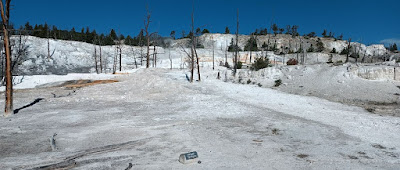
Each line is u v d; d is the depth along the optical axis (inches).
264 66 1702.8
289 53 3376.0
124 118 611.2
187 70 1991.9
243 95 1021.8
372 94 1048.8
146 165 303.3
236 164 311.0
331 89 1151.0
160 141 412.8
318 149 382.6
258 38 4562.0
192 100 882.1
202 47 3585.1
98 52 2792.8
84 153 347.3
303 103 902.4
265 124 553.3
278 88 1289.4
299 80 1350.9
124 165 303.6
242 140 425.4
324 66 1491.1
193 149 371.2
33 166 295.3
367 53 3897.6
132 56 2910.9
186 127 513.3
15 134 460.4
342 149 385.7
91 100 872.3
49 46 2571.4
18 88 1190.9
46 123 553.6
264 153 357.4
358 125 571.5
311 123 573.6
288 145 401.7
